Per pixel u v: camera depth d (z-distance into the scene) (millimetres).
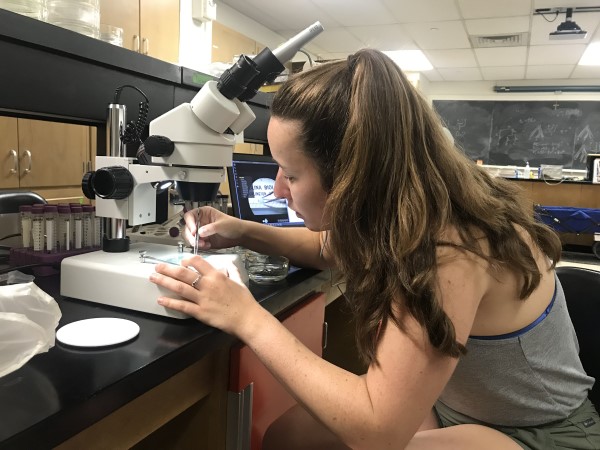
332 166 738
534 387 852
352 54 772
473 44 5512
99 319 779
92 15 1310
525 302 813
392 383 652
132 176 915
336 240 735
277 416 1053
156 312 818
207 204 1022
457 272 668
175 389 764
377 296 685
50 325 639
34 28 928
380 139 677
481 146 7781
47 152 3131
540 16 4449
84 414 540
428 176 698
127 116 1180
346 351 1656
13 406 517
